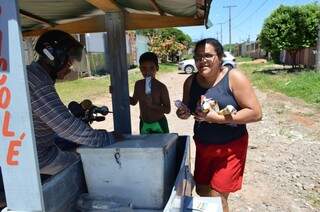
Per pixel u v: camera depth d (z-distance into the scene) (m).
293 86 14.73
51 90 2.27
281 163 5.91
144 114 4.26
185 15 4.09
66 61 2.42
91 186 2.45
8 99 1.68
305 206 4.45
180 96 14.12
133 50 35.97
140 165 2.34
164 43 46.97
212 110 2.76
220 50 2.83
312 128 8.15
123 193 2.41
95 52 24.55
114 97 3.79
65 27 4.26
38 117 2.35
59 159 2.61
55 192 2.19
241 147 3.01
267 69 26.09
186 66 29.34
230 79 2.82
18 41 1.62
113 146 2.39
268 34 21.62
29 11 3.54
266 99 12.55
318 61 18.30
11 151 1.73
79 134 2.31
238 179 3.04
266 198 4.67
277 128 8.20
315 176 5.33
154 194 2.37
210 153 3.03
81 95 14.52
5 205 2.17
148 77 4.22
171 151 2.64
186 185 2.70
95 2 3.21
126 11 3.92
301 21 20.52
